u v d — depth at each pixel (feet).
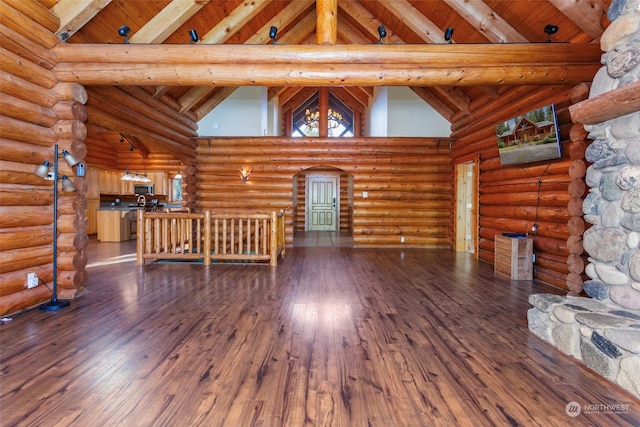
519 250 14.96
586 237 8.69
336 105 45.44
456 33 16.11
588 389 6.40
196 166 25.70
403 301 11.76
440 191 25.08
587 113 8.15
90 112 13.56
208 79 12.24
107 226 27.78
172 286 13.65
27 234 10.62
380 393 6.25
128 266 17.67
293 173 25.41
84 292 12.61
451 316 10.28
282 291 12.96
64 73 11.69
